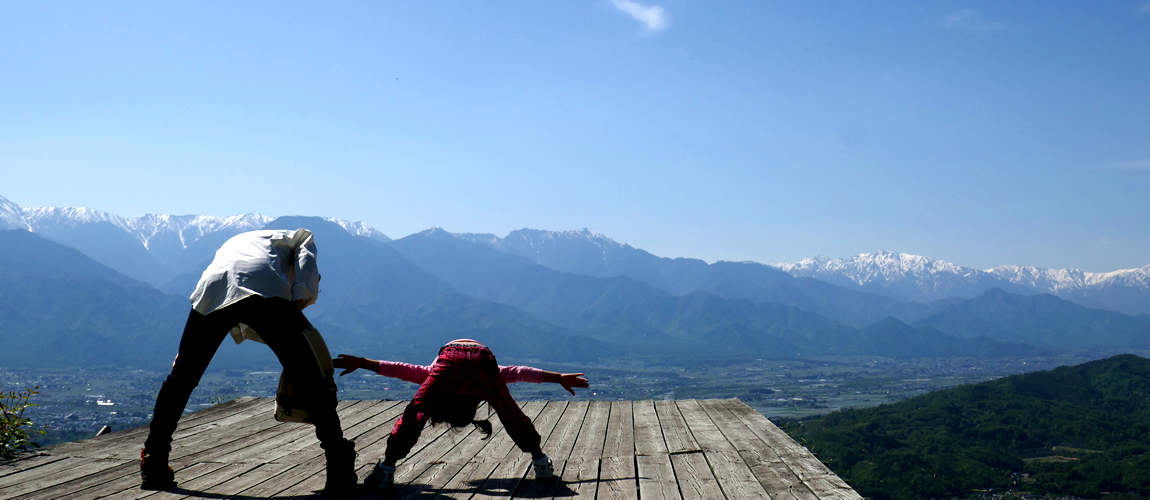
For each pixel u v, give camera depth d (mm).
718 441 5301
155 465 3820
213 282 3619
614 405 7316
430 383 3936
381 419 6418
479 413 6879
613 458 4777
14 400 5016
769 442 5242
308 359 3730
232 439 5391
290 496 3832
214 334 3674
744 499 3697
